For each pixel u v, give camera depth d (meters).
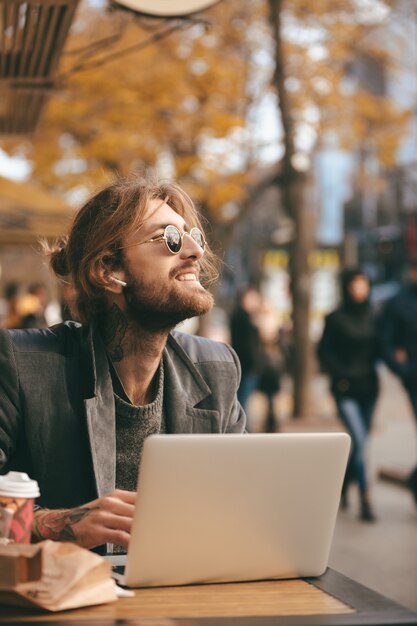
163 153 21.42
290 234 20.62
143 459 2.51
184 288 3.27
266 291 41.03
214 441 2.56
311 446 2.66
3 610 2.36
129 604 2.44
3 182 12.04
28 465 3.23
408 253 38.50
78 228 3.36
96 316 3.35
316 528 2.72
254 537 2.66
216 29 20.59
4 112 8.90
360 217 43.00
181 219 3.32
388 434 18.59
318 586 2.65
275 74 19.20
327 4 20.81
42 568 2.36
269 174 22.02
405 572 7.78
